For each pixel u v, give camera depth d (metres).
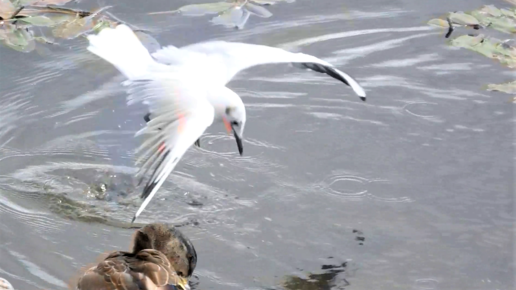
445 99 13.84
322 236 10.77
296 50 14.90
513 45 15.20
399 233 10.88
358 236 10.80
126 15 15.34
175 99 10.08
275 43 15.03
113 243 10.45
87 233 10.63
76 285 9.56
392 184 11.85
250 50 11.59
